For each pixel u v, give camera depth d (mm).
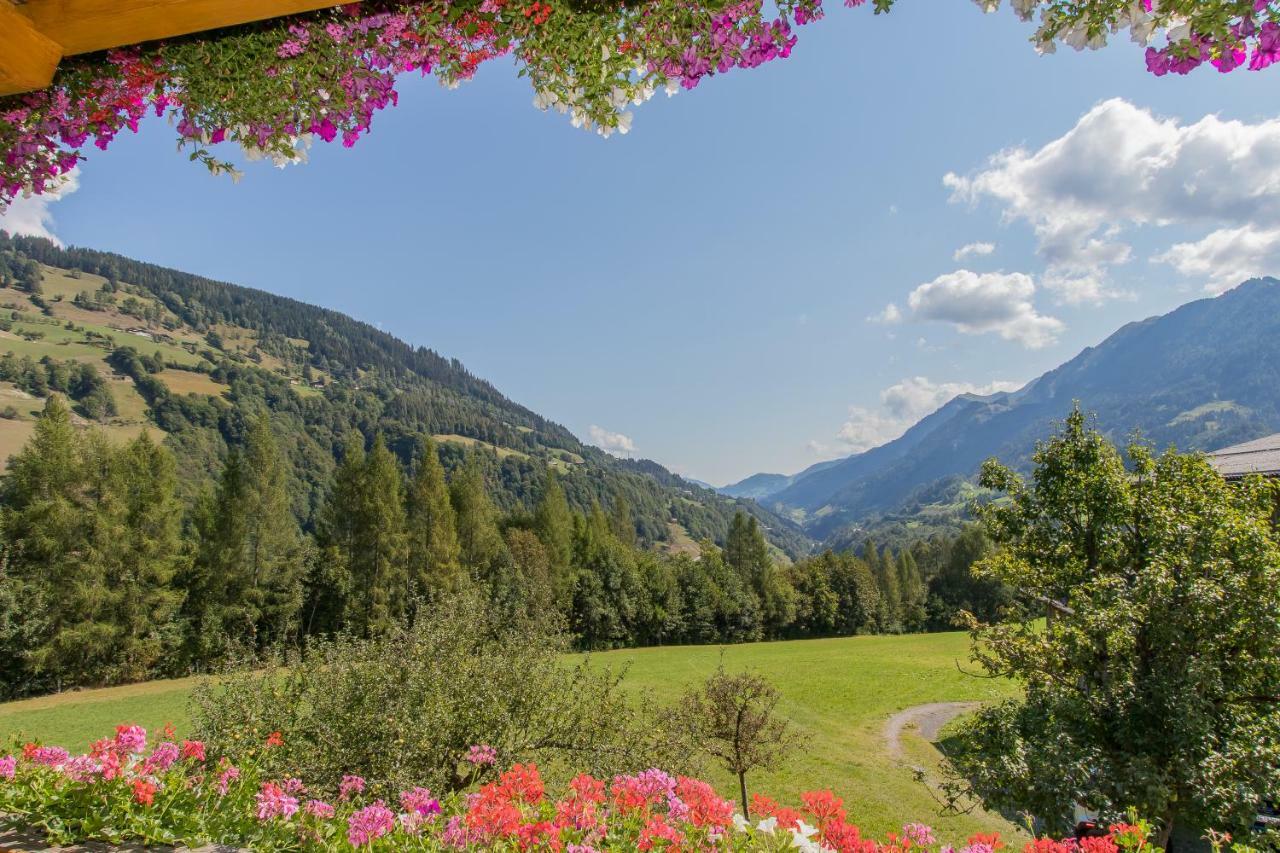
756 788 19641
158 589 38750
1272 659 7891
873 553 96625
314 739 7031
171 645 38969
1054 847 3934
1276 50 1845
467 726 7637
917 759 23703
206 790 4375
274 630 42281
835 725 29078
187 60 2420
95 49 1868
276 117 2561
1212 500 9828
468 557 57562
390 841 3902
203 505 44938
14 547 35812
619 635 63875
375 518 47969
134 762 4387
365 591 46594
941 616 85812
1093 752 7887
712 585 72875
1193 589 7895
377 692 7309
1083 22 2072
